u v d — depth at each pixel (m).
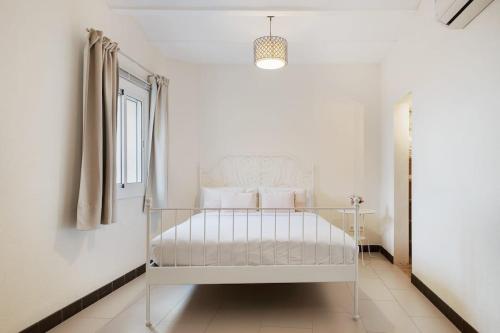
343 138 4.37
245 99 4.40
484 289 1.94
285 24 3.30
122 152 3.15
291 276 2.32
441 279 2.50
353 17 3.14
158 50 3.95
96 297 2.70
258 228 2.79
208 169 4.39
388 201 3.99
